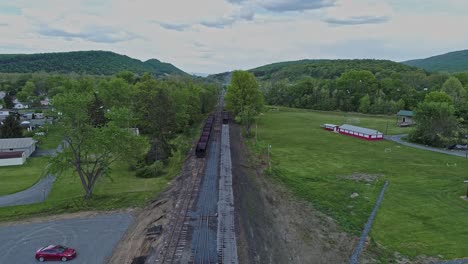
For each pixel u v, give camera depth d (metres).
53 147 80.69
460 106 107.25
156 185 51.53
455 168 62.16
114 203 43.97
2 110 137.25
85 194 47.31
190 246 32.34
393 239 35.53
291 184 52.88
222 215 39.38
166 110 68.25
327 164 65.38
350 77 171.75
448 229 37.59
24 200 46.16
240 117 100.06
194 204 42.62
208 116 130.38
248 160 66.69
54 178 55.59
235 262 29.81
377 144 84.75
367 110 148.50
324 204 44.91
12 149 69.19
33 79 199.88
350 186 52.19
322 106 163.25
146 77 122.50
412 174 58.50
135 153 49.00
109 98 96.94
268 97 189.00
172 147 72.75
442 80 185.00
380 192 49.25
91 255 31.64
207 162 62.94
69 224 38.25
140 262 29.73
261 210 42.28
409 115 116.19
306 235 36.34
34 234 35.91
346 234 36.72
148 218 39.19
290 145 82.56
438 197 47.06
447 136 81.75
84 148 44.53
